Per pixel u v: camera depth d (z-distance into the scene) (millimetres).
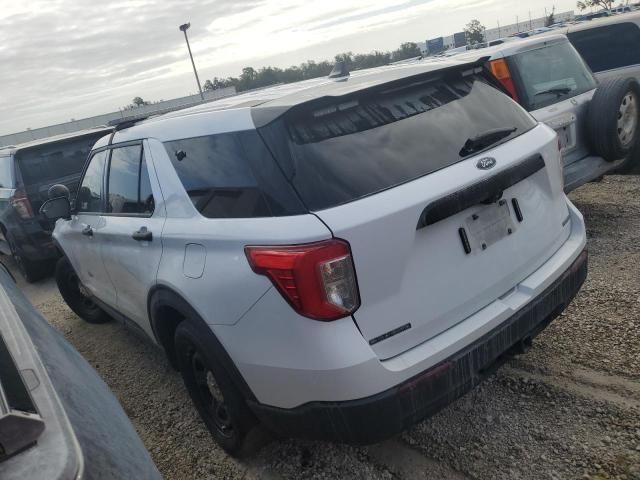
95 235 4027
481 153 2635
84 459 1297
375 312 2258
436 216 2352
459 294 2471
